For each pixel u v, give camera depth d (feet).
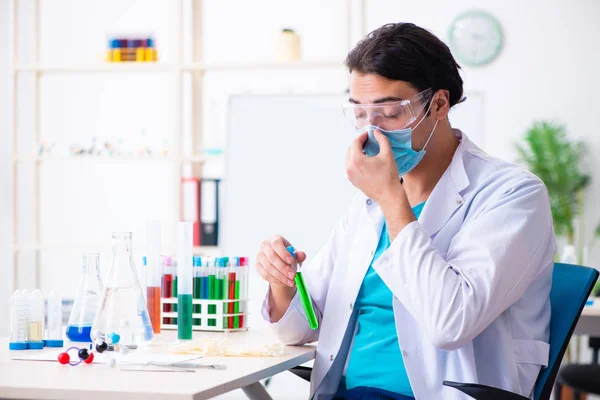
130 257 5.52
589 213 17.40
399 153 5.62
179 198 15.02
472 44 17.39
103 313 5.44
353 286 5.95
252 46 17.90
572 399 13.99
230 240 13.98
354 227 6.26
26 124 18.51
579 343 17.15
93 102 18.33
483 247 5.14
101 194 18.34
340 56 15.81
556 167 16.92
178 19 15.07
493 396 4.74
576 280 5.57
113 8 18.37
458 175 5.67
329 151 13.74
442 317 4.99
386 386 5.55
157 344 5.75
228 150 14.11
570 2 17.20
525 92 17.35
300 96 13.93
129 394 3.90
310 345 6.29
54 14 18.52
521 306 5.47
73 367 4.70
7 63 18.45
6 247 18.26
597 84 17.16
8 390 4.03
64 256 18.42
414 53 5.53
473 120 13.42
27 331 5.53
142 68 15.15
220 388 4.11
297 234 13.74
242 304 6.96
